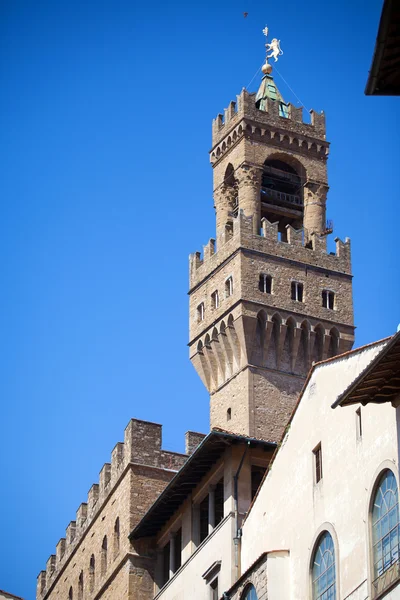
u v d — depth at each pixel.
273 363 117.31
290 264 120.69
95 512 103.31
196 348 121.75
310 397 66.81
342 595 59.53
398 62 43.56
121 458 99.56
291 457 67.94
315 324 119.19
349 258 123.81
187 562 81.50
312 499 64.62
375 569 57.44
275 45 136.12
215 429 78.00
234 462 77.75
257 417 114.44
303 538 64.75
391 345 51.72
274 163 129.00
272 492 69.81
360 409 61.47
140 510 94.88
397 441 56.06
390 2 41.25
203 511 83.31
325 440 64.50
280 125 128.12
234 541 74.75
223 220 126.88
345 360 64.06
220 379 119.69
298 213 127.44
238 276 118.44
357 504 60.06
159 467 97.12
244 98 127.69
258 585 66.38
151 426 98.50
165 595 84.38
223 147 129.62
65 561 110.19
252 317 116.81
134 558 91.81
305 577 63.56
